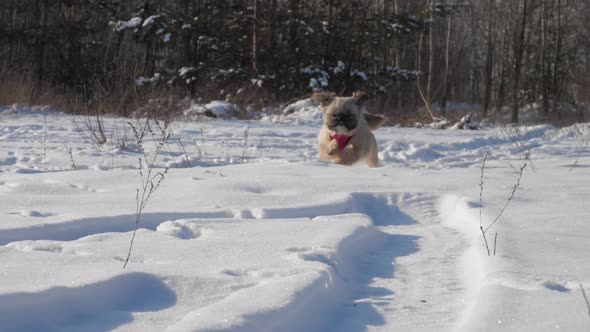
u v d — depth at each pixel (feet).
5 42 109.50
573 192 20.65
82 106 68.59
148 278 10.40
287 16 97.81
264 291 9.73
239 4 96.32
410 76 106.83
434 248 14.92
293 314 9.25
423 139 54.44
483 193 20.11
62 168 27.14
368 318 10.06
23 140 38.81
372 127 32.30
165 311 9.41
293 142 45.16
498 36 157.07
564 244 13.76
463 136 60.03
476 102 187.62
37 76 103.09
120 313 9.34
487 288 10.66
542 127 71.77
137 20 92.73
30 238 13.66
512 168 29.45
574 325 8.82
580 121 104.32
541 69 129.90
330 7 98.84
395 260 13.88
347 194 19.22
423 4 108.37
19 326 8.68
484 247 13.52
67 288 9.36
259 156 34.83
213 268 11.21
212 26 96.73
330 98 30.99
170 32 94.53
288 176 22.44
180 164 28.84
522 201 19.11
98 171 23.25
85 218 14.92
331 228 14.87
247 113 73.26
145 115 60.44
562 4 152.87
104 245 12.80
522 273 11.39
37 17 107.86
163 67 105.50
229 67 97.81
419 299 11.04
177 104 68.28
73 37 106.32
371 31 102.32
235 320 8.43
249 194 18.95
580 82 145.89
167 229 14.61
